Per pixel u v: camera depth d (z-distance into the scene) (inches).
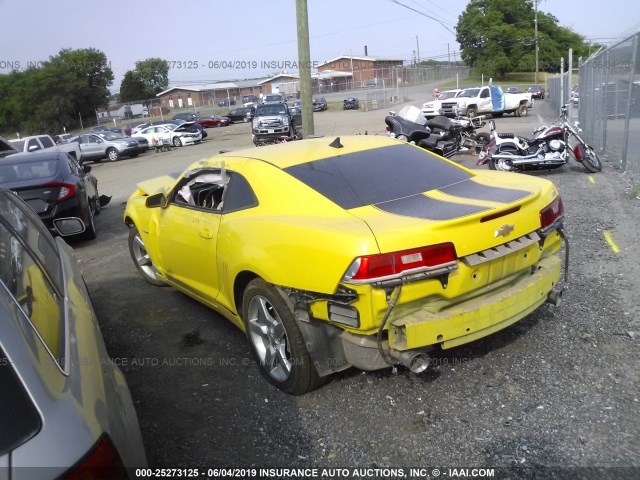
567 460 106.7
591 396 125.9
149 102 2517.2
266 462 114.0
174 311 201.2
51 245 131.0
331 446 117.0
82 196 325.4
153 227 199.9
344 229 117.4
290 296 128.3
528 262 134.2
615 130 432.5
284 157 155.5
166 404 139.5
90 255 297.7
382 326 114.2
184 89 2787.9
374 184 141.9
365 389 136.4
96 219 407.8
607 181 357.4
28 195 305.4
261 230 134.3
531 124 900.0
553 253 148.6
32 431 60.3
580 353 144.3
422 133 482.3
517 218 128.0
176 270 187.3
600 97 495.5
